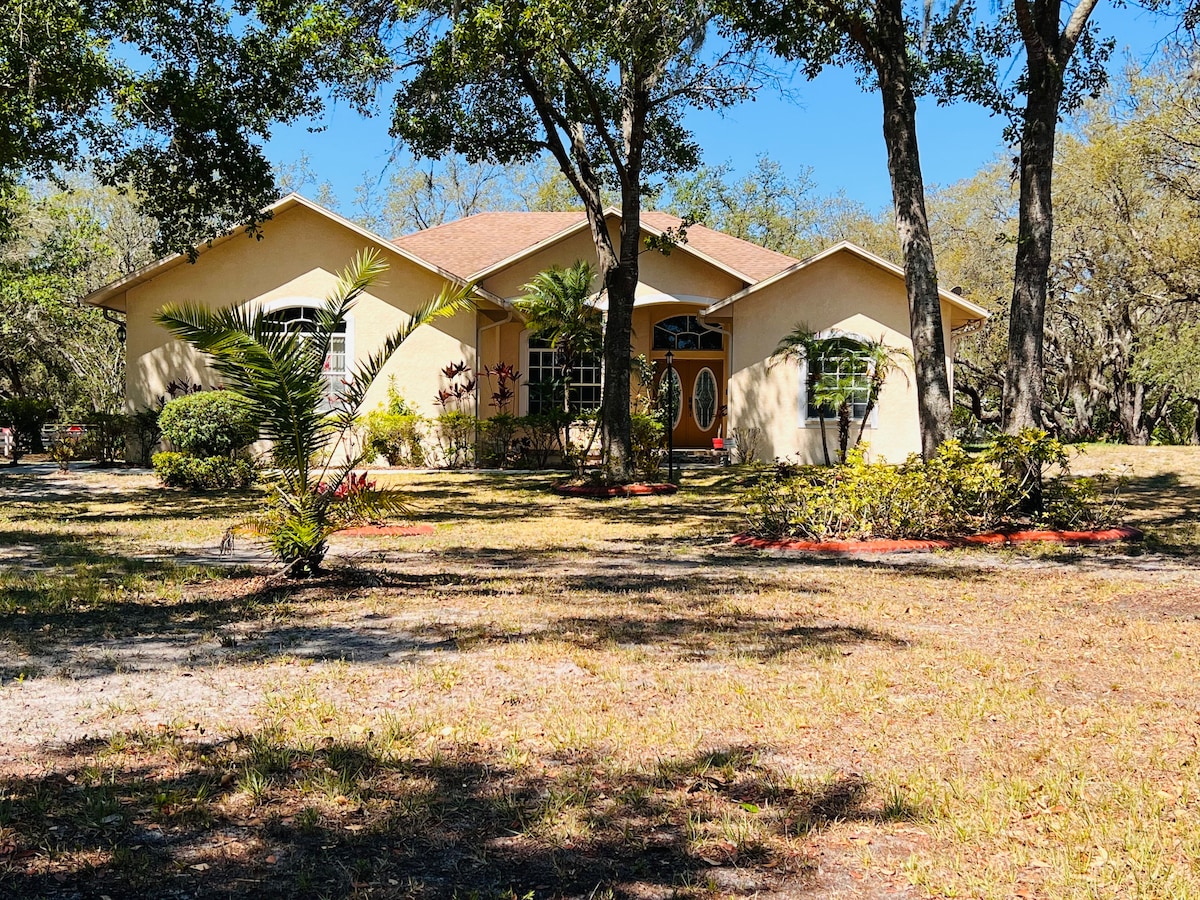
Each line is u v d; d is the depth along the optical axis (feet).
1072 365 121.39
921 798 13.83
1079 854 12.14
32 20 48.44
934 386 44.06
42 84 51.39
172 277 77.66
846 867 11.97
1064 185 106.42
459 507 54.60
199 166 59.00
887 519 40.32
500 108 61.31
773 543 39.96
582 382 82.38
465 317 77.30
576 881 11.64
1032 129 43.45
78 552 37.65
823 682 19.58
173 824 13.00
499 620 25.50
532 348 82.53
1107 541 40.75
